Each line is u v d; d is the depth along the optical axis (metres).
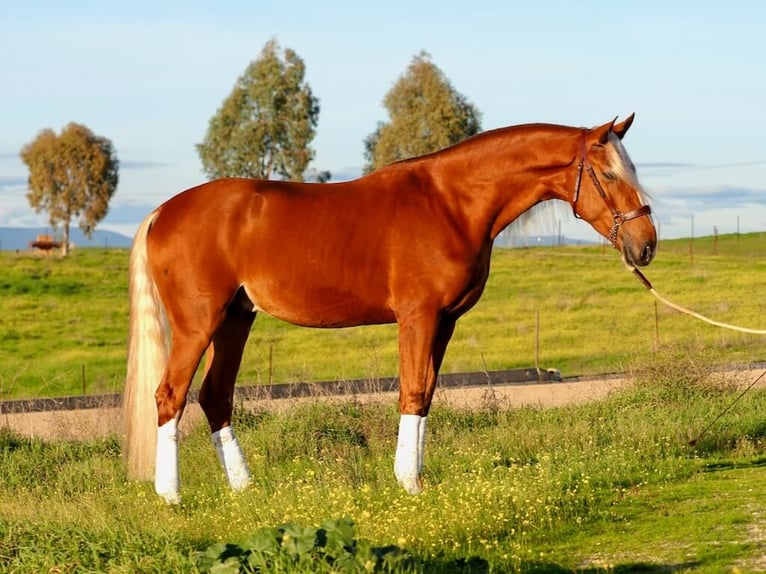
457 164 8.44
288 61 76.44
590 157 8.27
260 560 5.41
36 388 24.38
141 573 5.88
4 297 43.81
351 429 11.65
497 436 11.05
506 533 7.13
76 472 9.78
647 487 8.62
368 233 8.30
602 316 33.94
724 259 50.78
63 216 100.00
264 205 8.43
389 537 6.82
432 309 8.25
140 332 8.62
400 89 72.81
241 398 13.84
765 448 10.62
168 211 8.62
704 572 6.04
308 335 32.09
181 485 9.12
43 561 6.11
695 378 14.06
